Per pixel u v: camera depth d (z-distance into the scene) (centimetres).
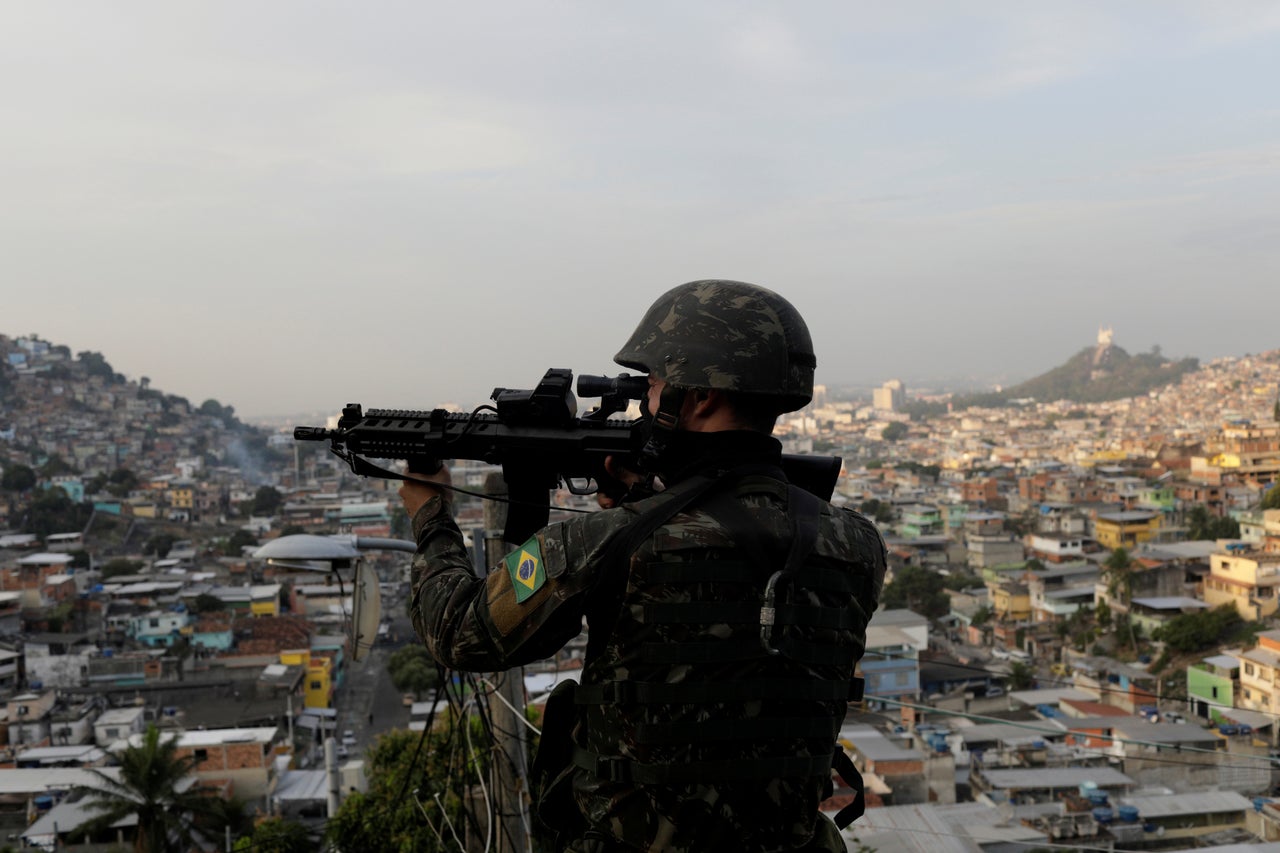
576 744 172
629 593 159
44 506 11731
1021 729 3647
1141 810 2627
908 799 2814
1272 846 1522
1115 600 5931
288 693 5541
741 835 153
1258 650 4322
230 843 2981
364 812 1970
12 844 3572
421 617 178
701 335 172
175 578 8819
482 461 198
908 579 6712
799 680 159
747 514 164
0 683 5875
